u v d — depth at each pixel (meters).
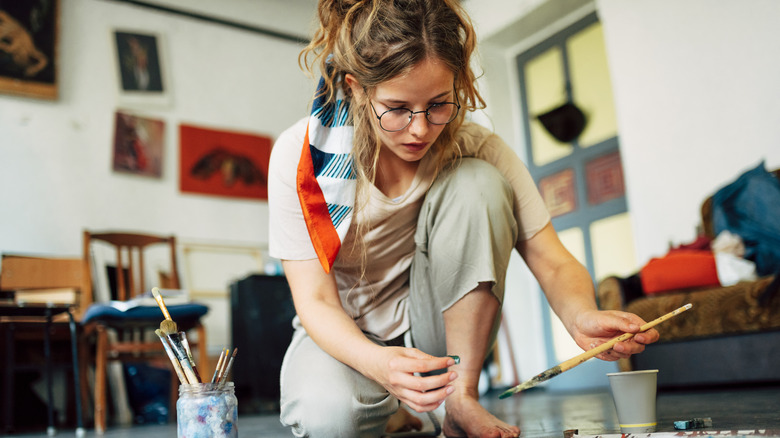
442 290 1.18
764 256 3.01
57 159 4.78
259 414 3.84
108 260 4.77
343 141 1.13
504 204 1.16
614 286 3.18
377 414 1.12
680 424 0.99
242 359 4.30
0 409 3.89
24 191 4.62
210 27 5.67
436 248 1.17
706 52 4.40
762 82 4.10
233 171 5.49
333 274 1.17
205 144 5.41
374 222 1.19
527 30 5.88
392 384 0.92
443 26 0.97
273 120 5.79
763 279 2.68
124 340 4.32
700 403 1.95
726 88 4.28
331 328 1.06
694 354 2.88
